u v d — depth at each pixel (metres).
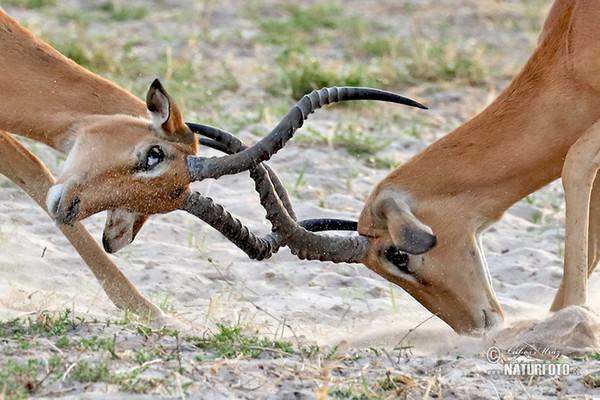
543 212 15.79
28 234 13.23
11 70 10.54
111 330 9.84
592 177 10.86
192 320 11.12
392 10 30.64
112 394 7.98
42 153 15.82
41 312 10.05
